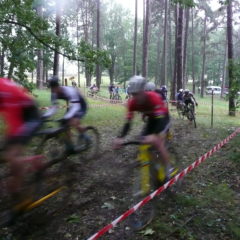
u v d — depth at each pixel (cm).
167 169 525
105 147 843
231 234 432
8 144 370
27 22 1339
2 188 470
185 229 440
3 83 365
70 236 427
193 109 1352
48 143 562
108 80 7562
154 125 485
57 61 1606
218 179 634
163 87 1662
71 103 585
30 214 462
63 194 507
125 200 523
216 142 961
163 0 3916
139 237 425
